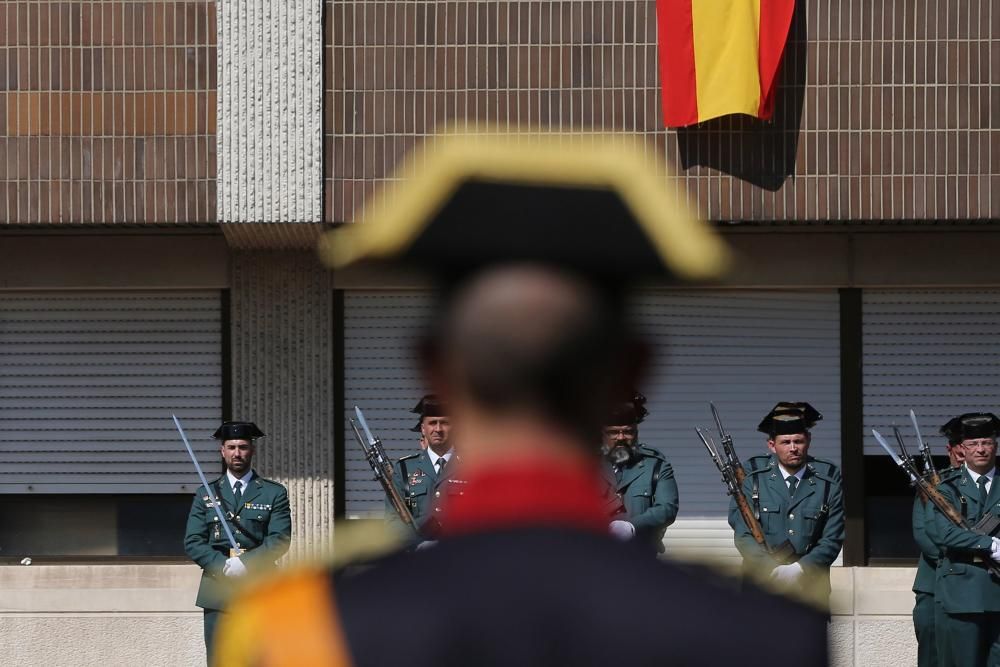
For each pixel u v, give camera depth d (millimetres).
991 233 27141
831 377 27562
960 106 25250
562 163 2951
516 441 2941
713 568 2922
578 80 25250
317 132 24984
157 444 27297
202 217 25047
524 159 2973
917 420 27453
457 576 2814
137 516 27422
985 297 27500
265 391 26750
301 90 25016
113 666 27125
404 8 25312
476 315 2912
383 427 26969
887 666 27016
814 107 25250
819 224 26219
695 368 27500
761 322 27562
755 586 2922
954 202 25203
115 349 27266
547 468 2930
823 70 25266
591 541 2875
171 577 27172
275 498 22688
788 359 27562
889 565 27516
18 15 25172
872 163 25234
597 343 2920
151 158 25125
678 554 2965
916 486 22953
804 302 27609
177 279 26828
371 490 27031
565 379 2916
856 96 25250
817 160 25234
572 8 25312
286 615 2838
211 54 25172
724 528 27516
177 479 27297
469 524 2920
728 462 22328
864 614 27141
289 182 24953
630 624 2762
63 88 25203
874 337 27547
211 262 26844
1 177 25172
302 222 25000
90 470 27359
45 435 27359
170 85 25172
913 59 25312
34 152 25188
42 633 27203
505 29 25312
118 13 25234
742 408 27547
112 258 26891
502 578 2799
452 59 25297
